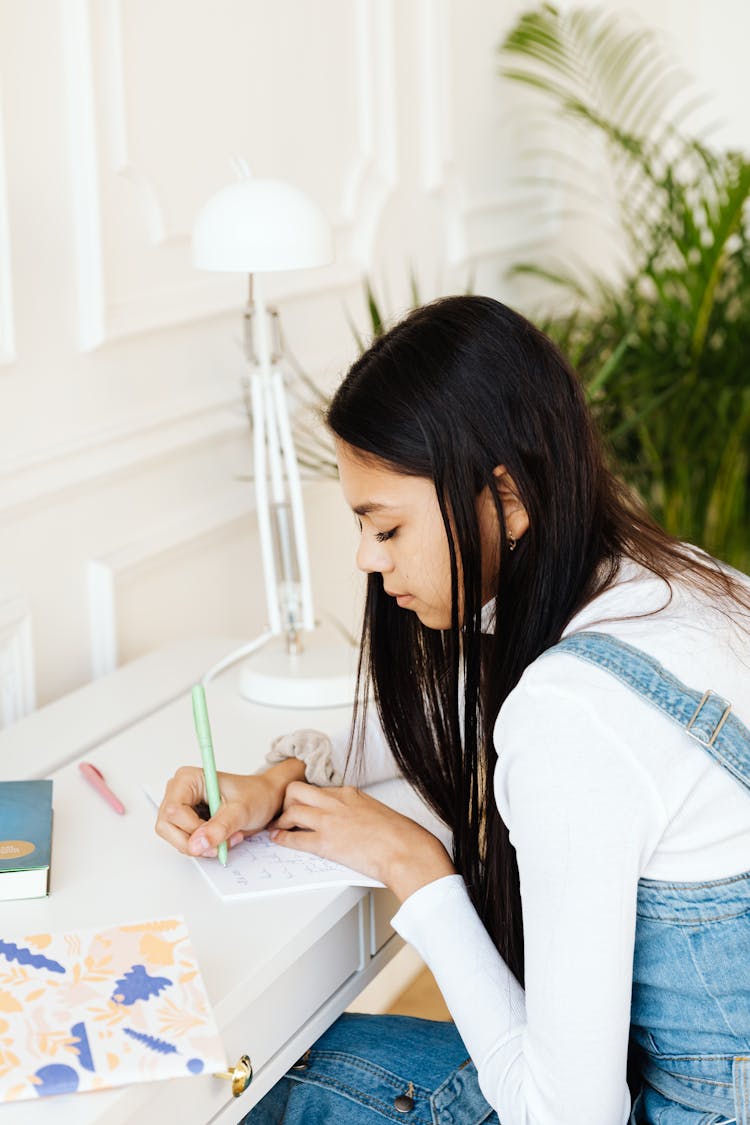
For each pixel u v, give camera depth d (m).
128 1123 0.85
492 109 2.56
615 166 2.82
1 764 1.37
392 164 2.20
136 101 1.67
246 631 2.06
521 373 0.91
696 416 2.63
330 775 1.20
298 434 2.04
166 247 1.76
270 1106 1.11
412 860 1.05
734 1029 0.91
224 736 1.40
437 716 1.11
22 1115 0.78
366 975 1.16
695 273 2.51
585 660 0.88
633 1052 0.99
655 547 0.99
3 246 1.48
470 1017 0.94
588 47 2.81
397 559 0.96
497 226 2.63
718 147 3.33
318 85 2.03
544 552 0.93
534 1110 0.86
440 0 2.27
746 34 3.25
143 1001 0.85
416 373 0.90
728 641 0.92
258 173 1.92
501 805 0.91
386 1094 1.07
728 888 0.88
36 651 1.64
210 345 1.87
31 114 1.51
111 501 1.73
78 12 1.54
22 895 1.05
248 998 0.94
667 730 0.86
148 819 1.20
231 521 1.95
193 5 1.75
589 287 3.04
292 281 2.00
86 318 1.62
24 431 1.56
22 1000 0.85
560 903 0.84
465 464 0.90
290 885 1.06
